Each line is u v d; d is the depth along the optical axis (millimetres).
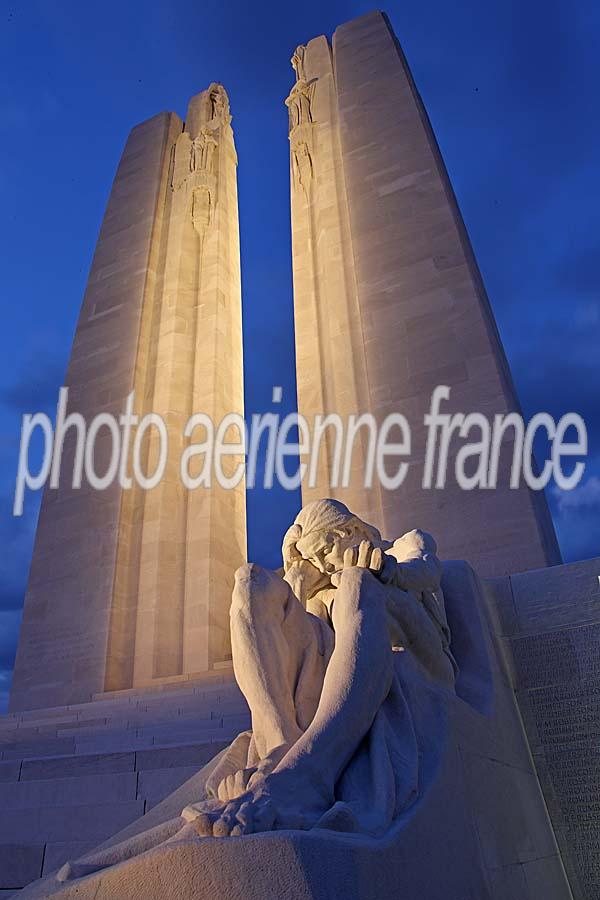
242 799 2174
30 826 5223
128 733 7277
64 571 13758
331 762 2504
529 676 5250
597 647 5152
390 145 14133
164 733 7160
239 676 3137
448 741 3031
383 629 2990
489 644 4742
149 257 17109
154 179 18578
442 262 12078
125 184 19031
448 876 2545
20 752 7617
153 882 1948
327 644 3480
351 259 13312
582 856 4508
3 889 4969
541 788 4809
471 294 11508
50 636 13172
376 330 11930
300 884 1830
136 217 18062
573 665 5168
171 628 13016
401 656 3318
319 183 14938
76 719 8680
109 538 13711
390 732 2811
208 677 10625
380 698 2797
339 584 3160
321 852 1917
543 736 5000
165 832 2547
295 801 2260
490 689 4281
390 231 12914
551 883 3941
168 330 16000
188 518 14117
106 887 2018
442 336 11312
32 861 5031
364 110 15023
